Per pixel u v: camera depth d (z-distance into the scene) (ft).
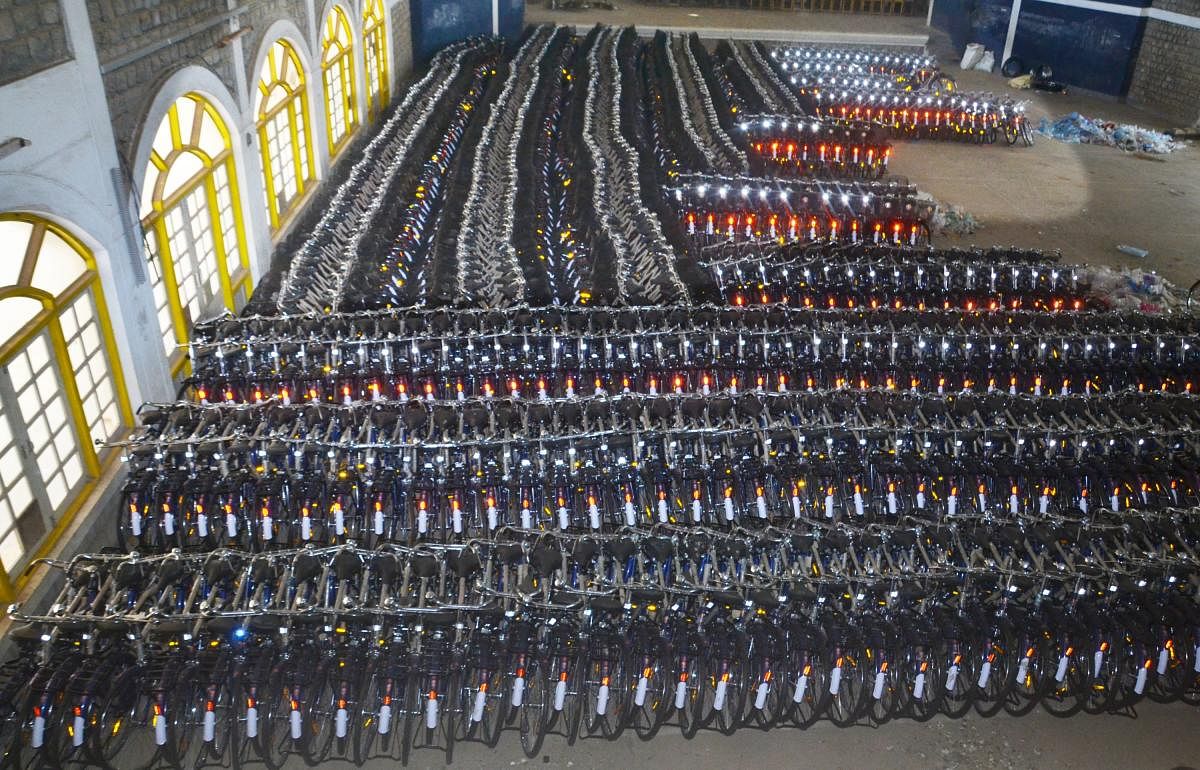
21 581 25.50
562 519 29.58
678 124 67.51
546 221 48.42
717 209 51.78
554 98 74.79
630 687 23.41
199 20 38.01
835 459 31.53
